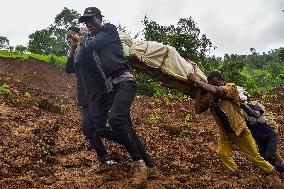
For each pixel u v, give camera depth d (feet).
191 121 37.29
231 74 80.64
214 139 29.63
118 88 17.97
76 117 38.32
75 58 18.92
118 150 25.11
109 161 19.93
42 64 88.58
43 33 139.74
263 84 129.59
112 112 17.61
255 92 69.41
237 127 17.90
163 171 21.20
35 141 26.58
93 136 19.60
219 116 18.44
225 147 19.06
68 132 30.37
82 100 19.25
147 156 19.45
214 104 18.34
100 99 19.01
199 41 71.92
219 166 22.70
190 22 71.56
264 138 19.66
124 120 17.70
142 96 54.75
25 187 18.39
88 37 18.60
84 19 18.49
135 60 18.88
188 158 23.99
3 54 96.12
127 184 17.98
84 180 19.31
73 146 25.99
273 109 45.42
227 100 18.22
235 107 18.26
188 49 63.16
